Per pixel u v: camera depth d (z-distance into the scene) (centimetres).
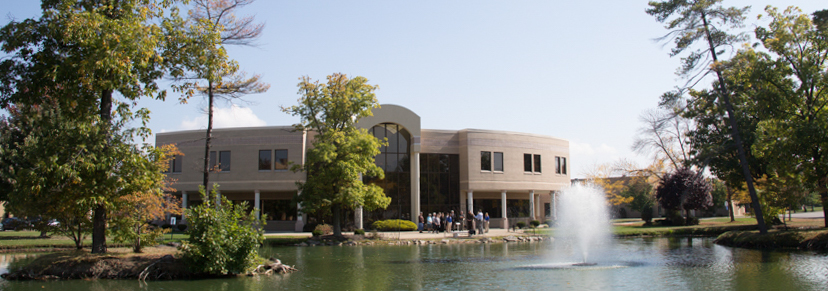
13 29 1538
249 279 1602
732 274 1617
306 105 3212
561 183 4803
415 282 1535
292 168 3225
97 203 1598
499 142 4412
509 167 4416
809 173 2691
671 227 3859
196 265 1611
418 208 4109
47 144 1570
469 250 2616
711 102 2944
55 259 1655
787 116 2828
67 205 1617
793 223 3709
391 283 1520
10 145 3064
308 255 2386
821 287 1364
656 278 1555
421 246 2895
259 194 4069
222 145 3922
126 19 1606
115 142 1616
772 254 2183
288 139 3878
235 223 1664
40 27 1540
